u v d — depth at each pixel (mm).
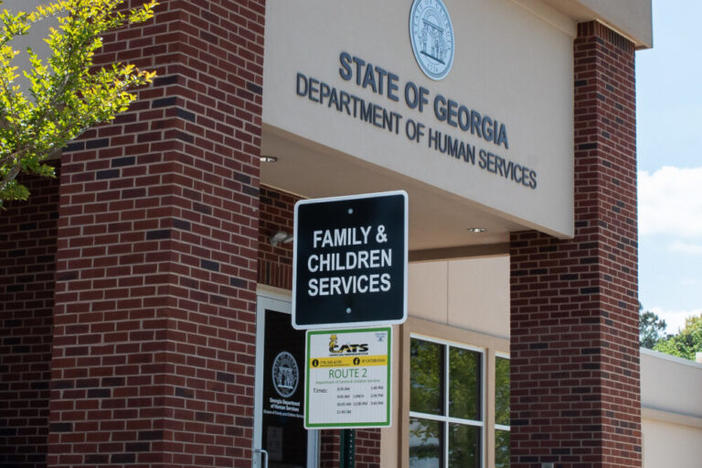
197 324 10117
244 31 11070
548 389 16281
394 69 13383
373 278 8562
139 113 10359
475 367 19844
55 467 10086
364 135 12797
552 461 16078
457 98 14398
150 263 10047
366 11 13023
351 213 8727
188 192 10219
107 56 10586
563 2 16109
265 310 14703
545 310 16453
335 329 8617
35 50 11234
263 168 13656
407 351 17875
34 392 12742
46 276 12930
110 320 10117
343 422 8477
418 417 18172
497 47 15242
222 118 10680
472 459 19438
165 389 9727
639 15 17547
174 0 10406
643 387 25656
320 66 12297
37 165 8680
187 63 10375
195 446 9930
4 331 13016
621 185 16797
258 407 14391
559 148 16250
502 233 16719
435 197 14445
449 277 19328
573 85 16703
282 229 14945
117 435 9867
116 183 10344
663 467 26188
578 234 16344
